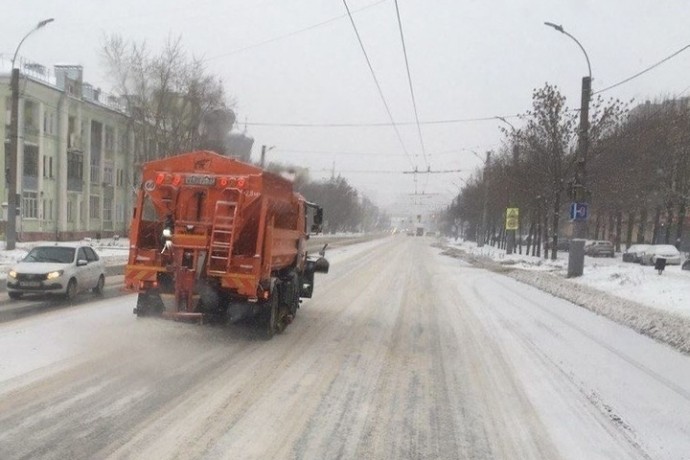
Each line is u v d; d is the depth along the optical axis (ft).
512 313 48.49
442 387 24.25
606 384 25.67
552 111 102.99
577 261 77.61
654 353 32.94
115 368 24.20
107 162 174.81
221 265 30.96
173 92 146.72
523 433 18.97
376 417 19.90
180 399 20.56
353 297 56.39
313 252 141.38
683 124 124.06
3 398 19.57
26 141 134.00
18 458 15.01
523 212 153.58
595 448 17.85
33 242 127.54
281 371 25.45
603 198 119.75
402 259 131.23
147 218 32.76
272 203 32.94
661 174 127.75
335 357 28.99
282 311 36.06
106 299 46.70
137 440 16.57
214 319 33.65
